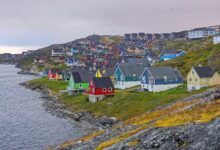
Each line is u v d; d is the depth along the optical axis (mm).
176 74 125125
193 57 162875
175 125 42344
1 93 172500
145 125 53969
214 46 168500
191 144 33406
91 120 94000
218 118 38531
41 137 78812
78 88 148625
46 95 159750
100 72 165000
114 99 110500
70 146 55656
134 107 94062
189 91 106562
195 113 49094
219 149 30609
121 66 144750
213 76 111625
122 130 57188
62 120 99062
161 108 76812
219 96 61281
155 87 120438
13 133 83062
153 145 36406
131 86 141750
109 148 41344
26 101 141625
